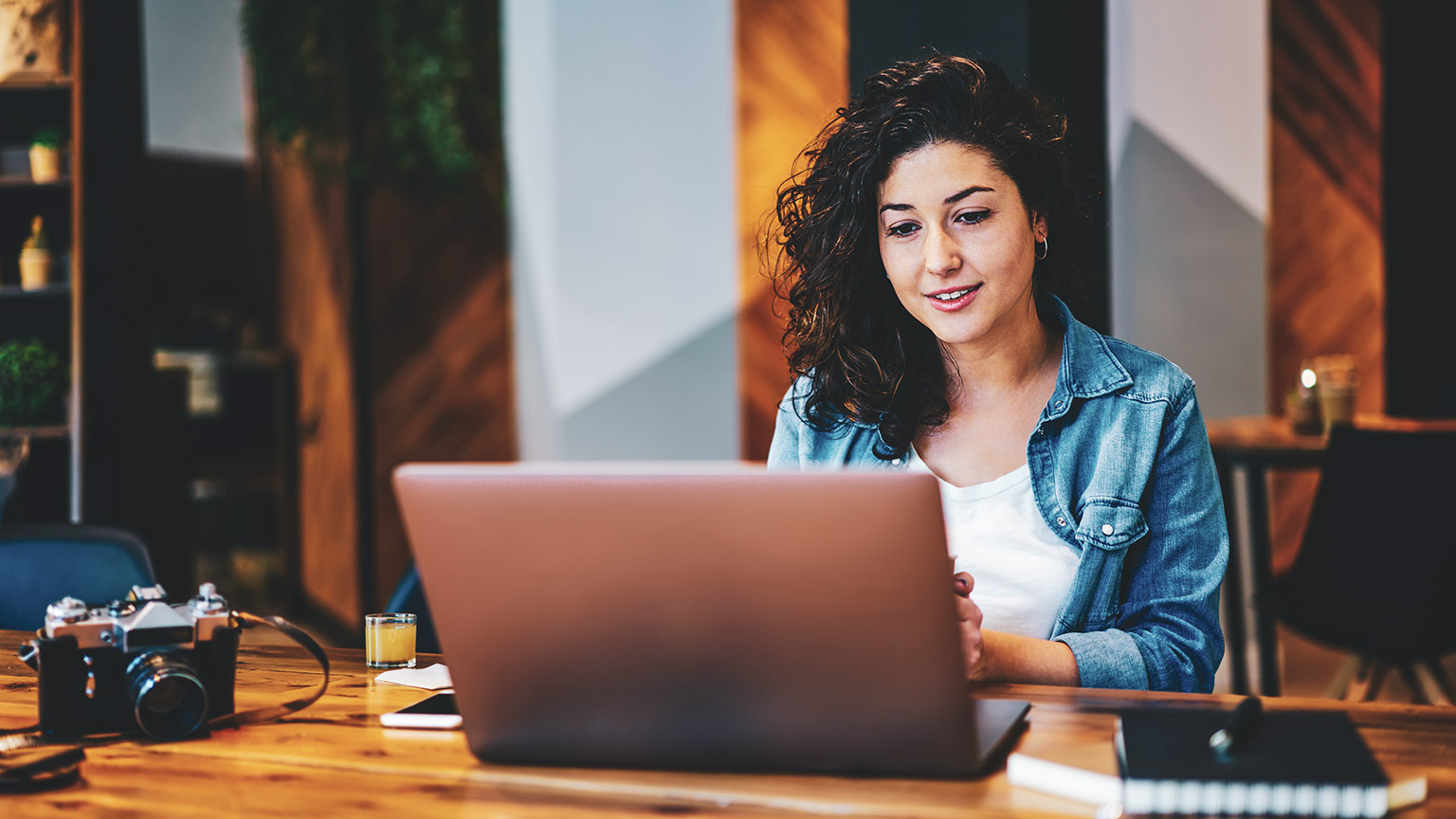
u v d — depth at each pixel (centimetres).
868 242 149
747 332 468
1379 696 343
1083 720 105
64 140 402
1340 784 80
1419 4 470
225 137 663
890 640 88
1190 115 463
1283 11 477
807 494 85
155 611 107
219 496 619
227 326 705
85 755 103
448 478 91
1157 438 142
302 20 481
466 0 481
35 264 397
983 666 122
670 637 91
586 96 454
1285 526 487
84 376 375
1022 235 141
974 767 91
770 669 90
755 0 465
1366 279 483
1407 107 476
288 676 131
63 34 381
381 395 477
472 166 485
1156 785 82
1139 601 142
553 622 92
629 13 455
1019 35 265
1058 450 145
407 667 134
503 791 92
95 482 377
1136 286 466
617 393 461
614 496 88
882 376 152
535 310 480
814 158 155
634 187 458
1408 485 290
